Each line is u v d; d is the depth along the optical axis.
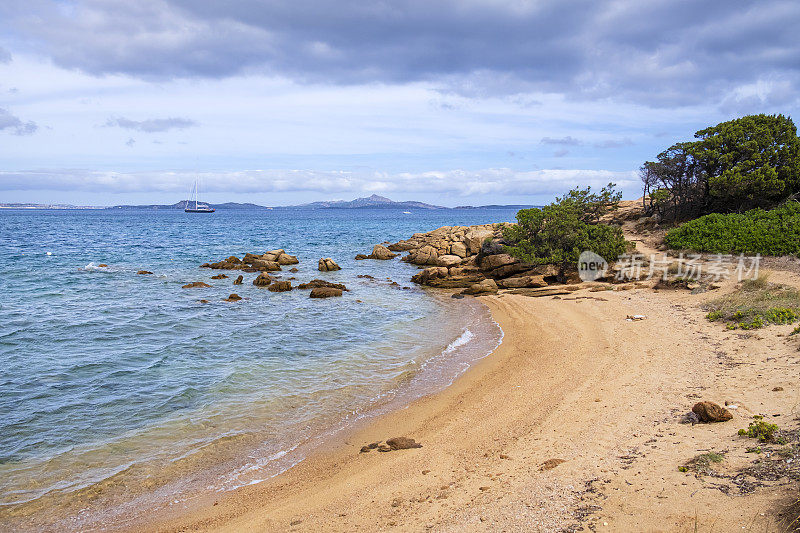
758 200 38.94
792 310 18.06
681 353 16.14
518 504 8.20
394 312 27.98
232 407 14.66
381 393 15.75
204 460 11.64
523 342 20.67
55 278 39.03
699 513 7.08
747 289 23.03
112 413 14.20
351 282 39.25
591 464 9.34
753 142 39.12
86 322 24.95
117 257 53.94
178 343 21.41
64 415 14.05
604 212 46.16
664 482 8.16
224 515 9.39
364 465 11.07
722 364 14.41
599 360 16.75
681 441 9.76
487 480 9.47
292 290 34.94
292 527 8.70
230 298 31.19
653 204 49.59
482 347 20.69
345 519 8.73
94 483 10.66
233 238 86.38
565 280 34.44
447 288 36.31
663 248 36.16
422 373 17.61
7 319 25.36
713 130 43.44
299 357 19.58
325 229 121.88
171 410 14.44
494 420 12.82
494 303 29.70
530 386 15.11
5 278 38.50
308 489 10.17
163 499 10.06
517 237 38.22
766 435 9.09
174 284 37.16
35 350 20.23
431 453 11.31
